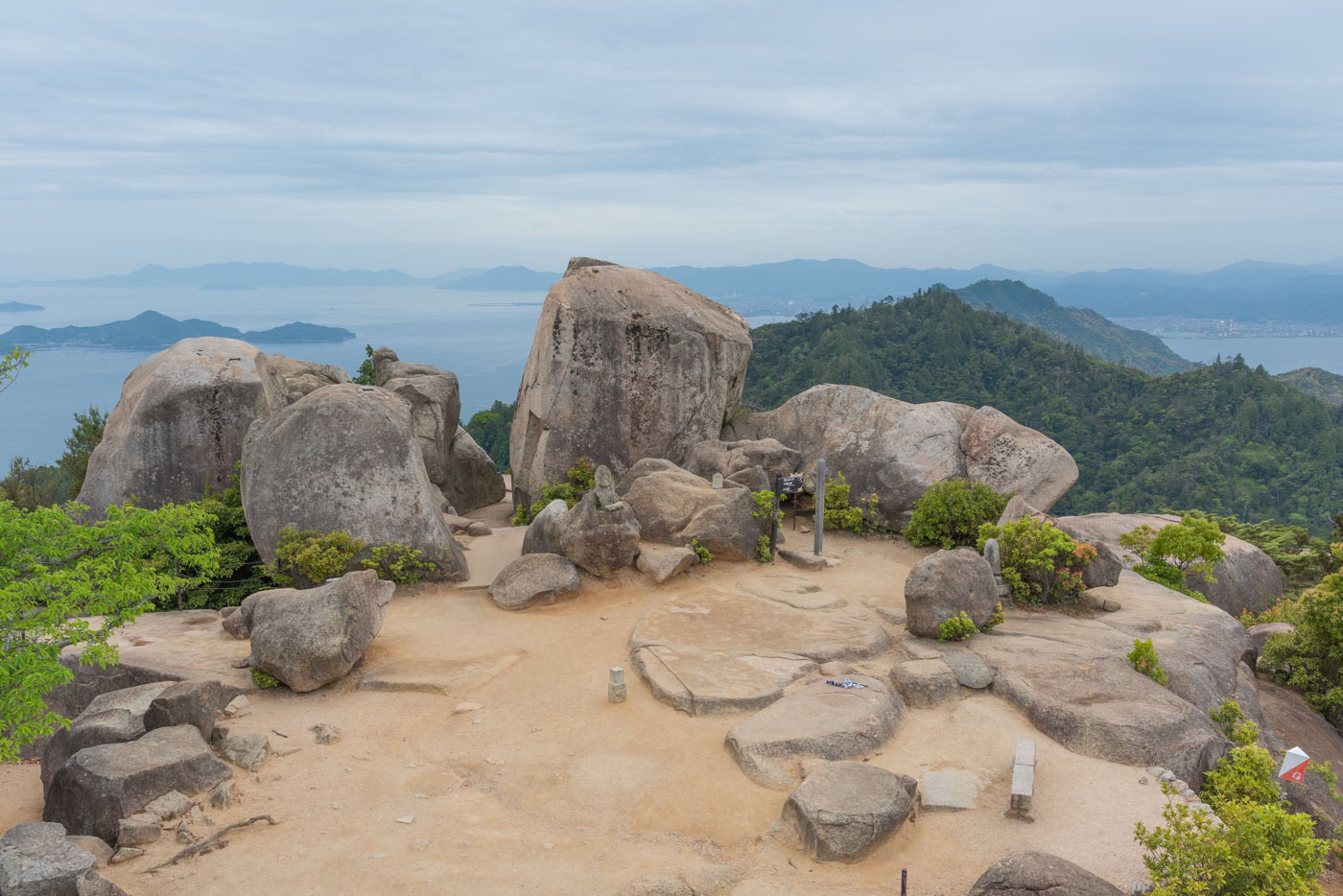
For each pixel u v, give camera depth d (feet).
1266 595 93.30
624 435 88.58
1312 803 49.34
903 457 81.41
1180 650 51.96
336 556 62.28
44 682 33.40
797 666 48.60
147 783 34.58
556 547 66.39
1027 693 44.21
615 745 41.81
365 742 42.34
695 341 89.51
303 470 66.03
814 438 88.58
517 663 51.65
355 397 69.41
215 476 77.66
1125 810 35.29
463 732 43.42
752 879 31.19
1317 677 62.80
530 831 34.91
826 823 32.40
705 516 68.33
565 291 89.97
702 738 42.09
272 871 31.55
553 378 87.45
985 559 58.59
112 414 81.51
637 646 52.06
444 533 68.03
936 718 44.50
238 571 73.26
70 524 37.58
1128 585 66.64
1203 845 27.86
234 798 36.22
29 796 41.73
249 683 47.88
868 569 69.97
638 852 33.32
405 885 30.78
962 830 34.19
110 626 38.11
